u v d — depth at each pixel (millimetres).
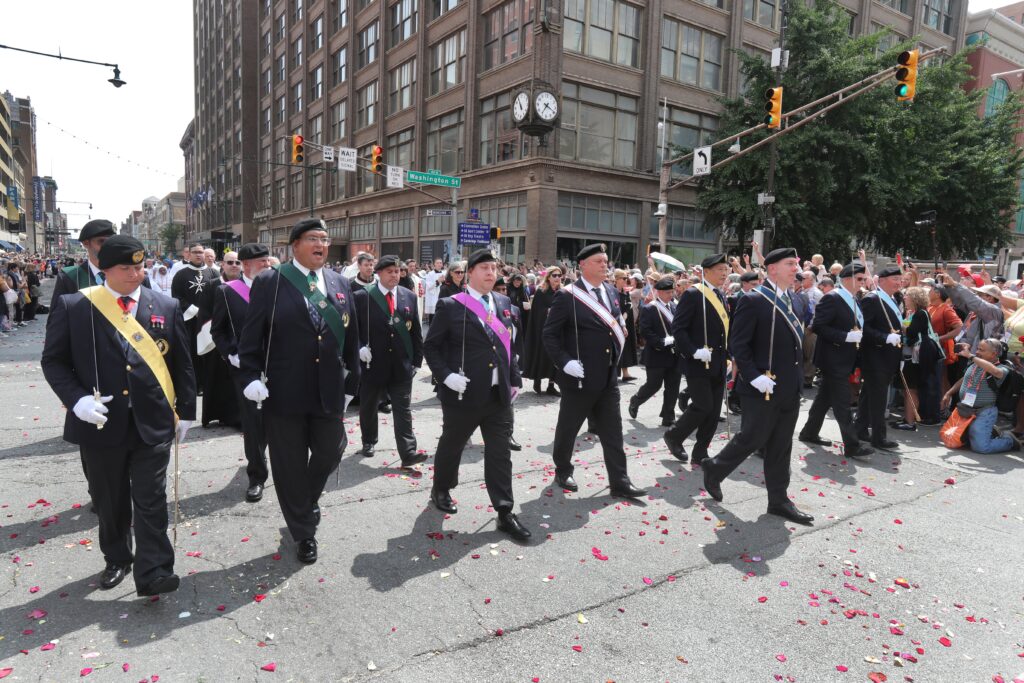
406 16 31078
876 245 26766
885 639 3264
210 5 66062
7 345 13391
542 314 9406
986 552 4297
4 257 19594
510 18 23844
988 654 3160
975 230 26047
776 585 3779
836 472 6027
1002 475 6027
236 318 5137
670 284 7820
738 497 5273
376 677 2814
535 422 7887
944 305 8516
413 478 5531
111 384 3207
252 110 54281
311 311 3838
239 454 6031
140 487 3279
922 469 6184
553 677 2850
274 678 2789
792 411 4773
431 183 20328
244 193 54562
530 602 3496
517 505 4965
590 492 5297
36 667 2809
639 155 25031
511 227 24156
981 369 6758
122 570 3613
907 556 4219
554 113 21547
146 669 2822
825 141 20297
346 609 3379
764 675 2920
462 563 3941
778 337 4703
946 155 23312
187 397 3561
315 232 3902
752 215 20422
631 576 3832
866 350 6793
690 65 26094
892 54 20734
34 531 4223
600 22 23469
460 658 2973
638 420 8102
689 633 3248
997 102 37906
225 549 4062
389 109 33062
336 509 4777
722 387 6152
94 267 4547
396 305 5781
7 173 80062
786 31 21531
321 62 40344
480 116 25969
